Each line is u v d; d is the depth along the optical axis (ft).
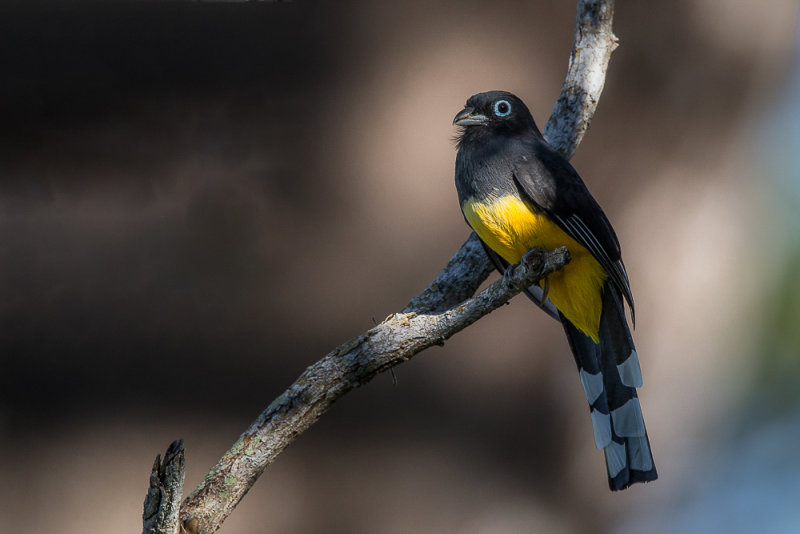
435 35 35.60
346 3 35.24
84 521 34.47
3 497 34.22
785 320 46.57
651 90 36.76
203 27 34.76
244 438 20.10
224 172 35.04
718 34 36.40
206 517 19.56
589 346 27.58
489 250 26.55
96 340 34.55
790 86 38.83
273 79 35.12
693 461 40.32
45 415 34.40
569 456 36.55
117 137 34.40
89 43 34.32
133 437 34.65
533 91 36.01
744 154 38.42
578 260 26.50
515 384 36.14
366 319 35.37
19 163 34.27
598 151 36.83
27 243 34.35
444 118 35.53
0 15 33.94
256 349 35.14
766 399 48.14
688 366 39.22
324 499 35.27
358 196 35.42
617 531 38.93
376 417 35.53
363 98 35.42
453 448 35.73
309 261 35.27
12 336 34.27
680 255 37.88
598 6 25.62
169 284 34.94
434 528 35.73
